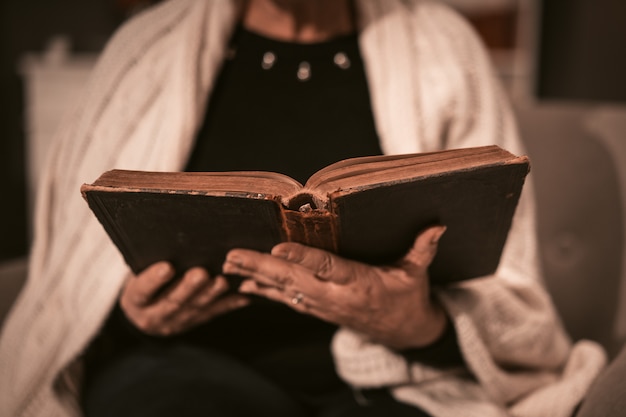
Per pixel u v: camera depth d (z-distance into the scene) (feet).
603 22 8.34
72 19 10.18
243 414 2.47
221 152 2.83
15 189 10.46
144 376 2.57
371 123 2.87
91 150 2.95
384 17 3.06
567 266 3.76
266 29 3.03
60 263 2.86
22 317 2.90
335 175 1.79
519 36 8.67
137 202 1.88
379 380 2.49
